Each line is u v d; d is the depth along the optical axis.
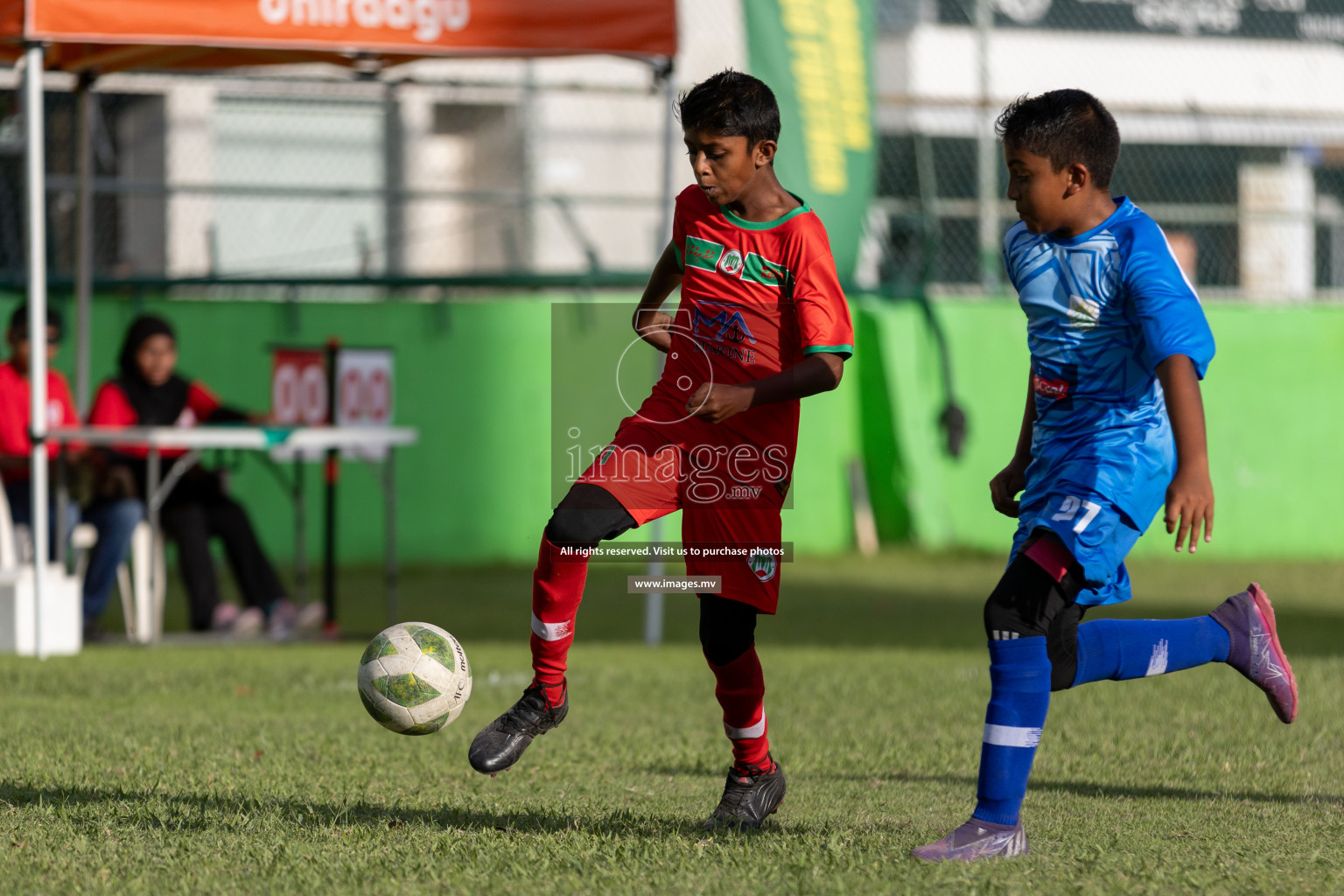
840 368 12.37
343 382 32.28
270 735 18.31
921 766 16.83
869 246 49.72
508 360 44.66
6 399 30.23
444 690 12.62
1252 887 10.34
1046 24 54.06
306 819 12.86
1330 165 55.53
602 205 47.97
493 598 38.06
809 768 16.77
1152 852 11.62
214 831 12.27
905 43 53.03
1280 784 15.33
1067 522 11.59
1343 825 12.95
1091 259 11.79
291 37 26.27
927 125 52.59
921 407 47.94
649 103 52.47
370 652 12.72
